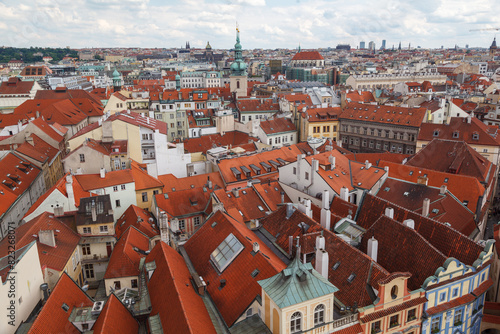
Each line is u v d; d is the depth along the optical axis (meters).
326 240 58.75
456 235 58.16
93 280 73.31
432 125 132.75
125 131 110.12
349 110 158.75
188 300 47.84
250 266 52.84
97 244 72.56
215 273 56.31
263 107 188.38
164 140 112.38
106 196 77.06
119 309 49.03
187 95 191.75
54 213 74.06
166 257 55.47
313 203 82.00
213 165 115.06
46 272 59.09
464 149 98.69
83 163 101.31
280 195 89.06
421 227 62.53
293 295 43.41
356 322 47.41
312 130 154.88
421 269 53.56
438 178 86.94
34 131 129.25
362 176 89.94
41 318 45.19
